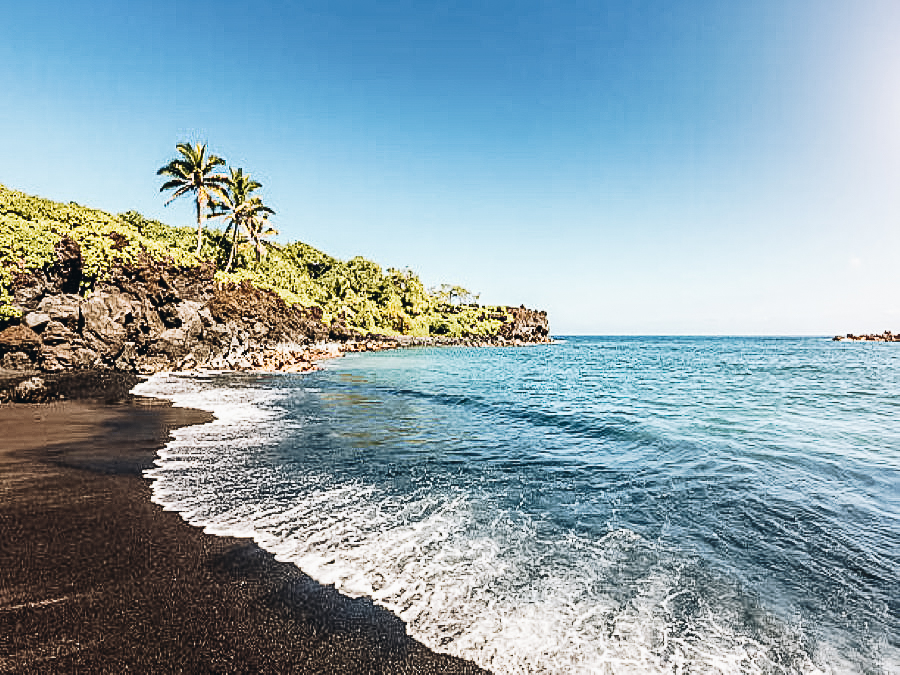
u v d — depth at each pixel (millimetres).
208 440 12602
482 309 118438
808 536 7055
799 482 9578
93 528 6859
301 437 13234
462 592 5410
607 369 45000
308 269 76938
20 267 26188
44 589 5203
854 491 9031
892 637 4695
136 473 9555
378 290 89688
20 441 11758
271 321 47062
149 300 33875
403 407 19344
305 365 37688
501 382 31031
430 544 6664
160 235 55125
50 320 26812
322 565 5973
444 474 10102
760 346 126125
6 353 24984
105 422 14320
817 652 4453
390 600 5230
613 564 6141
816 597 5410
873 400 22656
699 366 49719
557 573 5879
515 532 7137
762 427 15367
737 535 7062
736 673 4141
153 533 6766
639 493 8961
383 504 8242
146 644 4355
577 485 9430
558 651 4414
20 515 7254
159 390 22312
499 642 4539
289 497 8469
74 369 26984
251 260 57250
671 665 4234
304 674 4059
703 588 5570
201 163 45875
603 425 15617
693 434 14156
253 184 51812
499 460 11289
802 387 28812
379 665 4203
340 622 4812
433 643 4520
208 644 4391
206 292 39938
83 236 30641
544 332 134000
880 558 6363
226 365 35656
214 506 7906
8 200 31469
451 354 70312
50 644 4297
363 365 44625
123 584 5375
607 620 4910
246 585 5453
